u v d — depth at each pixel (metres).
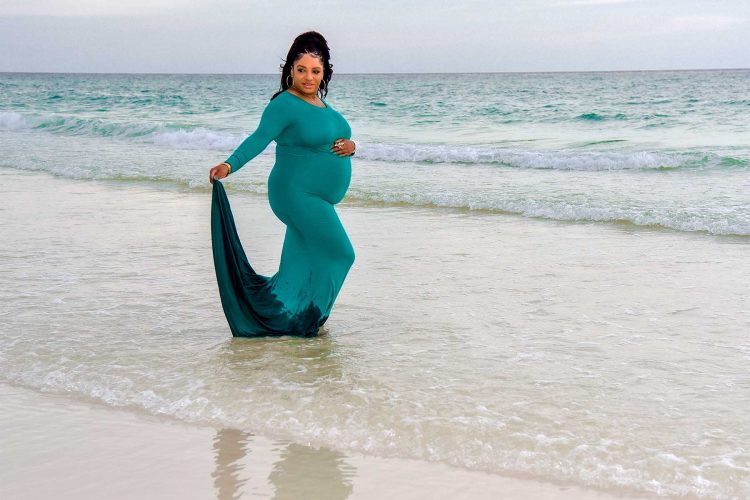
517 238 9.17
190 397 4.36
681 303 6.24
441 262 7.84
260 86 96.38
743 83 73.19
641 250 8.42
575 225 10.09
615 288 6.74
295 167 5.19
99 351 5.12
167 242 8.84
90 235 9.29
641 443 3.67
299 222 5.27
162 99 58.06
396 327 5.64
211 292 6.63
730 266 7.57
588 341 5.26
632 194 12.34
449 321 5.78
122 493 3.33
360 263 7.84
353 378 4.59
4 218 10.58
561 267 7.59
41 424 4.08
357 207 11.84
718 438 3.71
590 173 15.52
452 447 3.70
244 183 14.38
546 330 5.53
